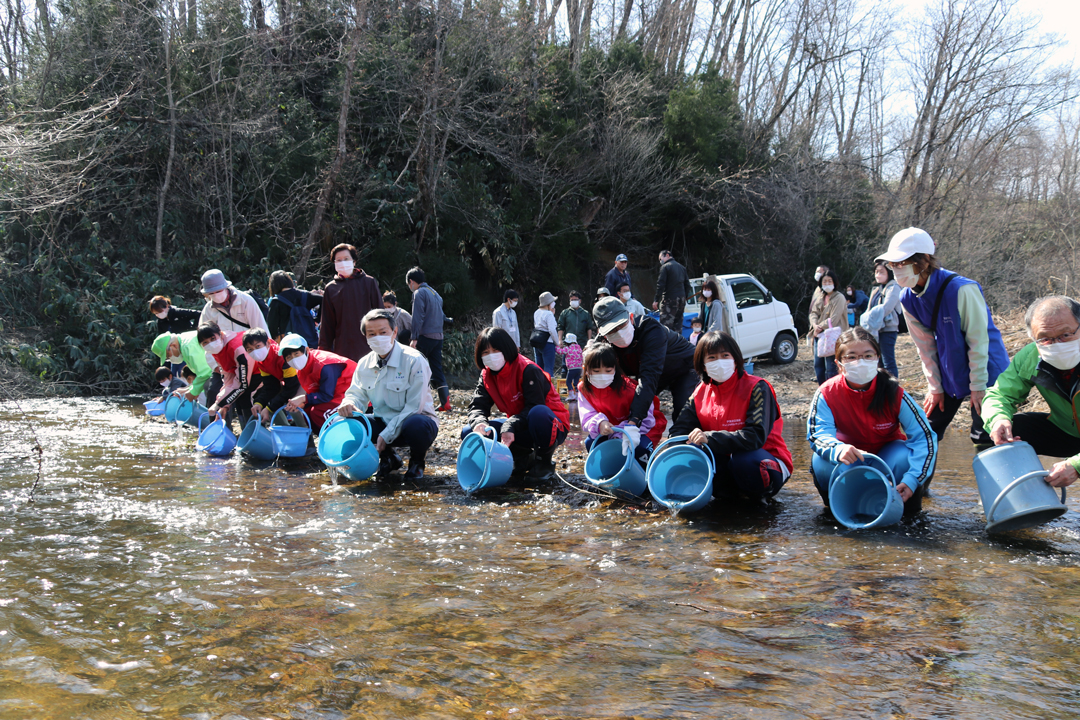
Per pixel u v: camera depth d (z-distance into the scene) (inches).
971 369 162.7
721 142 809.5
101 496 172.7
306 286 538.0
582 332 461.1
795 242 821.9
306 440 226.5
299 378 238.7
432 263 584.1
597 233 762.8
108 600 106.0
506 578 118.5
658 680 83.3
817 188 842.2
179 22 543.2
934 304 163.6
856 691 80.7
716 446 165.3
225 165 524.7
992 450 145.3
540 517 161.2
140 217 515.5
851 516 162.2
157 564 122.3
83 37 515.8
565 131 685.3
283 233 542.9
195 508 162.9
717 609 105.3
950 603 107.3
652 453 180.7
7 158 427.8
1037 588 113.9
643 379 187.2
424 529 149.3
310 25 617.6
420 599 108.4
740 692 80.5
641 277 796.0
